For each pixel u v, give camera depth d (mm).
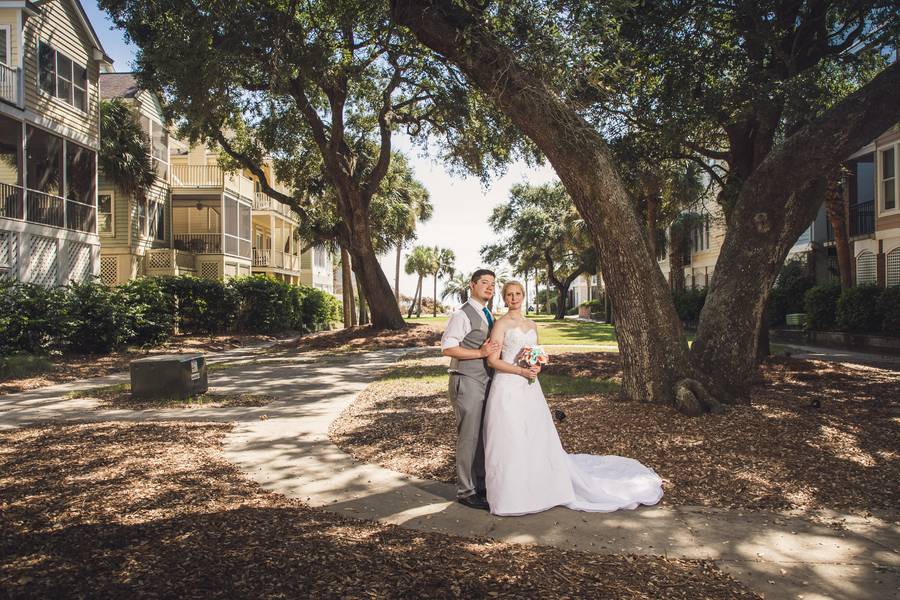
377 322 23562
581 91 9070
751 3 9703
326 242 33812
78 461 5426
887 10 9297
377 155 25719
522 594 2922
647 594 2957
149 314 18625
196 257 28656
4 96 16672
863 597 2963
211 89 11305
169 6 11234
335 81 16766
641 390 7316
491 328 4531
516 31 7852
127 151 23719
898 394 8523
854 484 4719
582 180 7043
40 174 18656
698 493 4574
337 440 6480
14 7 16672
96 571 3076
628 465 4965
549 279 50094
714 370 7574
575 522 4020
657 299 7184
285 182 25266
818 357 14469
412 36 13109
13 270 16719
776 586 3076
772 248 7434
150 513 3996
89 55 20297
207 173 30688
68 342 15375
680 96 10812
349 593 2885
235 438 6582
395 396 9367
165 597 2799
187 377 9336
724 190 12977
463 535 3771
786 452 5461
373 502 4418
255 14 10172
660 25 10375
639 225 7215
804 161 6891
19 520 3838
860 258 21750
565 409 7312
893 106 6496
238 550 3375
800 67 10688
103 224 24781
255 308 26203
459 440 4406
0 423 7414
